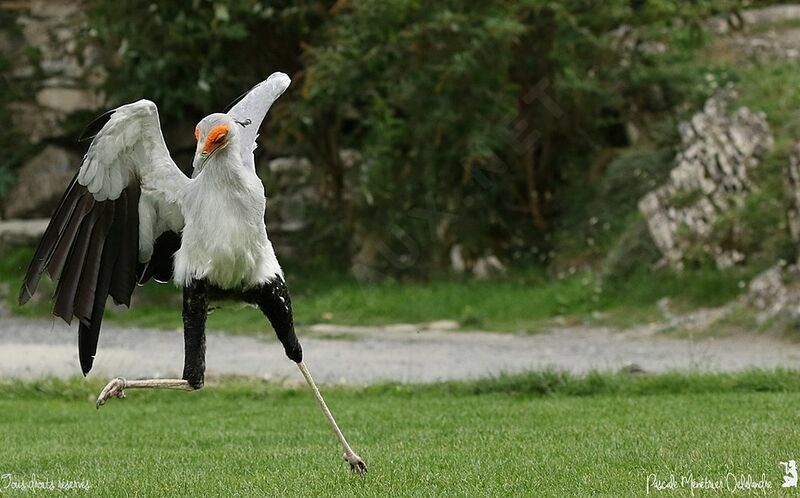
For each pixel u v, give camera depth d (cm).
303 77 2144
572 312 1755
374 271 2119
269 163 2286
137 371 1336
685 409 981
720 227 1697
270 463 772
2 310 2041
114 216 720
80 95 2378
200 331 710
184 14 2047
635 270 1778
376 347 1580
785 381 1126
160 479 715
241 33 2019
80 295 717
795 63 2175
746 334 1516
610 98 2080
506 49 1947
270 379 1280
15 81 2427
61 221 716
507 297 1847
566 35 1991
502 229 2138
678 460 720
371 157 2030
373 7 1928
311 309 1912
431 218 2125
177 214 718
